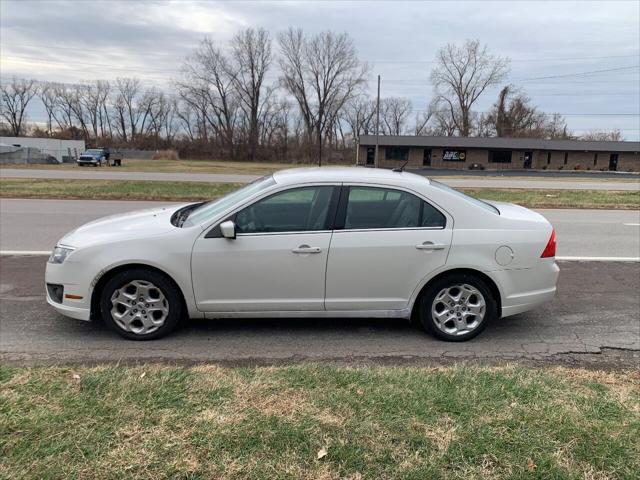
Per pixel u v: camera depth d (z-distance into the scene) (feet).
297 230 13.47
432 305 13.99
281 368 11.49
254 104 249.14
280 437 8.50
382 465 7.88
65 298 13.58
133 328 13.78
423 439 8.52
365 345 13.82
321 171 14.48
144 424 8.86
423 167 185.06
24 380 10.57
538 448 8.35
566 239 32.07
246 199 13.55
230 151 247.09
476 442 8.46
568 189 77.41
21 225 33.96
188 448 8.19
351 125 268.21
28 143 209.05
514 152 185.06
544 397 10.12
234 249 13.29
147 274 13.42
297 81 244.42
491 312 14.16
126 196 53.26
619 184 98.17
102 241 13.35
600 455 8.18
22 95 282.36
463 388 10.41
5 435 8.46
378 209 13.71
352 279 13.62
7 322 15.17
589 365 12.69
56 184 66.08
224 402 9.69
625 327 15.65
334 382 10.65
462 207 13.91
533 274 14.08
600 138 267.80
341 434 8.64
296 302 13.70
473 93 252.01
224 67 244.83
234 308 13.70
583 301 18.31
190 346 13.50
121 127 286.05
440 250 13.61
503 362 12.78
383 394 10.07
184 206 16.94
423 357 13.08
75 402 9.56
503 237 13.80
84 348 13.26
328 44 239.09
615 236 33.42
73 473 7.57
